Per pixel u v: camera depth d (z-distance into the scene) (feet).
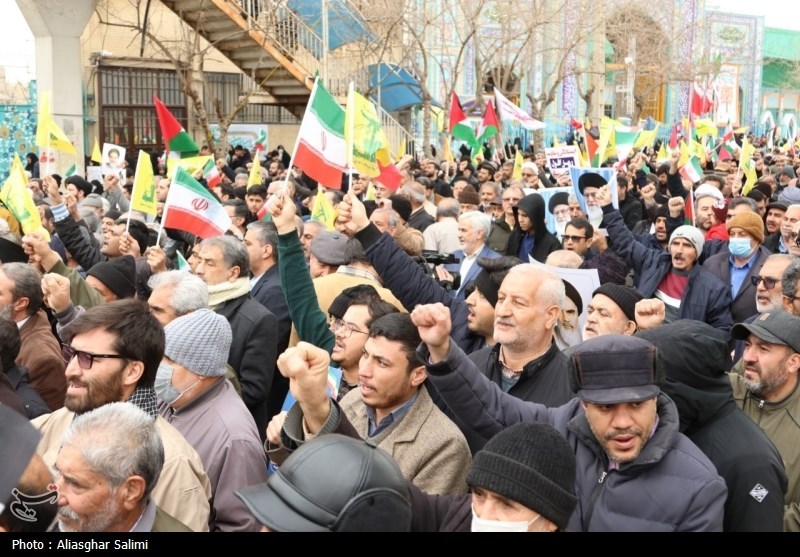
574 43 98.43
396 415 13.42
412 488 10.61
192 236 32.68
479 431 12.32
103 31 95.25
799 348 13.96
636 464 10.94
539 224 30.12
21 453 8.07
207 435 13.34
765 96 185.47
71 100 75.77
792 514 13.24
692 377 12.35
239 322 18.75
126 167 62.28
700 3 147.64
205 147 78.07
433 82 106.93
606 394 10.79
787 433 14.10
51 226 31.45
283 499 8.00
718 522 10.72
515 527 8.82
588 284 20.43
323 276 21.20
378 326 13.30
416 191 37.63
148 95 98.07
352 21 79.36
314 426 10.99
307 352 10.85
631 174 55.21
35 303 17.88
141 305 12.86
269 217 32.35
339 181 24.20
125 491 9.95
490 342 17.58
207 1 73.51
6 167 85.30
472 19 83.20
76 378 12.42
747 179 50.42
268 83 83.30
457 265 31.14
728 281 26.40
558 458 9.13
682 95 150.61
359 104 24.44
